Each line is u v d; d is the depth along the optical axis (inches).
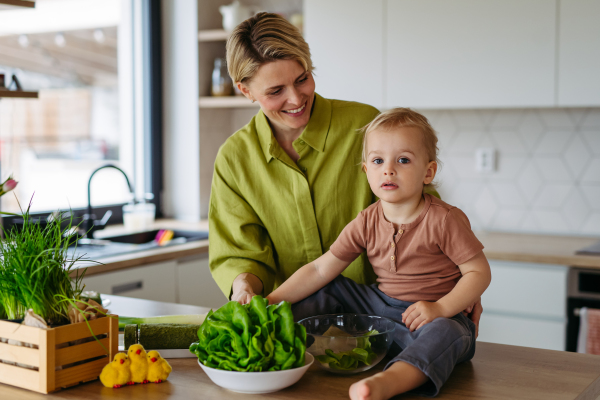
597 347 90.4
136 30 136.0
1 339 42.9
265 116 60.1
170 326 47.5
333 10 116.8
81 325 42.0
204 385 41.6
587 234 114.8
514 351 48.1
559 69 101.2
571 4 99.3
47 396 40.2
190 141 135.5
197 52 132.6
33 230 44.9
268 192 60.3
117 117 138.3
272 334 40.2
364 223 51.4
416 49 110.7
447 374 39.6
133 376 41.7
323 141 58.6
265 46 51.3
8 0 77.6
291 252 60.9
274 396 39.3
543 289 96.8
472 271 47.2
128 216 122.6
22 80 117.1
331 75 118.2
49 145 123.1
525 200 119.5
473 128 122.6
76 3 124.2
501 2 104.0
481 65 106.4
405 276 49.8
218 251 60.3
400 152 47.8
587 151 113.7
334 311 51.3
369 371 44.3
